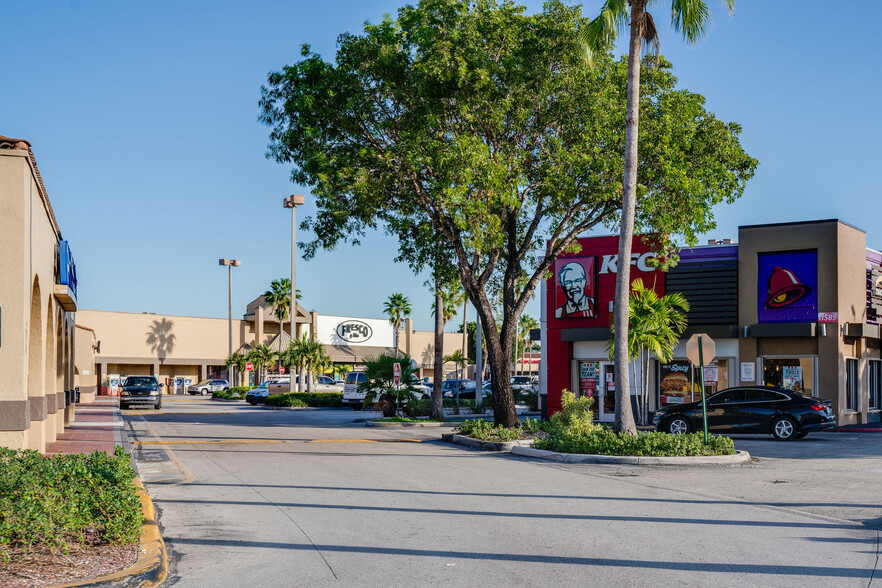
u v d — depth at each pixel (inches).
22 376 531.5
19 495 296.0
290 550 331.6
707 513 415.8
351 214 962.7
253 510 429.7
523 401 1828.2
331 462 671.1
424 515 411.2
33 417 624.7
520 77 902.4
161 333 2849.4
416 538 353.4
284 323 3117.6
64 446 764.6
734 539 348.8
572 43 882.1
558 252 1004.6
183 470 613.6
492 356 977.5
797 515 410.9
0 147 533.3
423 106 892.6
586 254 1232.2
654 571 291.6
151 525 353.4
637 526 379.2
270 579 285.0
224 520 400.5
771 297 1096.2
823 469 612.7
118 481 346.9
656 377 1151.6
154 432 1034.7
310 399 1807.3
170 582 281.9
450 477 567.2
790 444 829.8
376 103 932.6
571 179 917.8
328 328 3161.9
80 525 306.0
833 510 427.2
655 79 960.3
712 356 693.3
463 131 920.3
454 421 1239.5
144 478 566.6
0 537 277.9
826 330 1058.7
